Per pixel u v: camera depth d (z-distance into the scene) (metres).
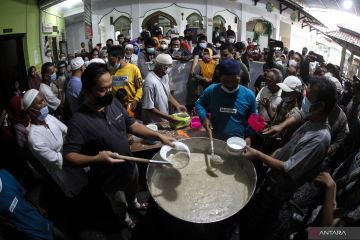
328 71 5.43
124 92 3.15
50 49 9.59
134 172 2.45
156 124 3.34
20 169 3.59
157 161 1.93
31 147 2.49
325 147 1.74
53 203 3.00
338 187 1.77
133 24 10.20
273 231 2.12
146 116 3.41
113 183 2.30
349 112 3.28
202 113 2.73
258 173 2.80
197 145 2.34
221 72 2.49
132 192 2.60
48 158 2.51
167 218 2.55
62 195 3.02
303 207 2.08
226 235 2.32
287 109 2.89
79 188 2.76
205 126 2.60
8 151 3.59
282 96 2.94
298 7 12.77
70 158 1.89
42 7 8.67
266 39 13.70
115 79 3.93
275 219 2.11
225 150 2.25
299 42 17.00
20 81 7.64
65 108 3.88
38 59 8.65
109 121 2.12
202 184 2.01
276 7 13.31
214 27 11.76
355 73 9.02
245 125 2.68
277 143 2.77
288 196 2.00
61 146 2.72
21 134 3.07
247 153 1.90
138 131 2.30
